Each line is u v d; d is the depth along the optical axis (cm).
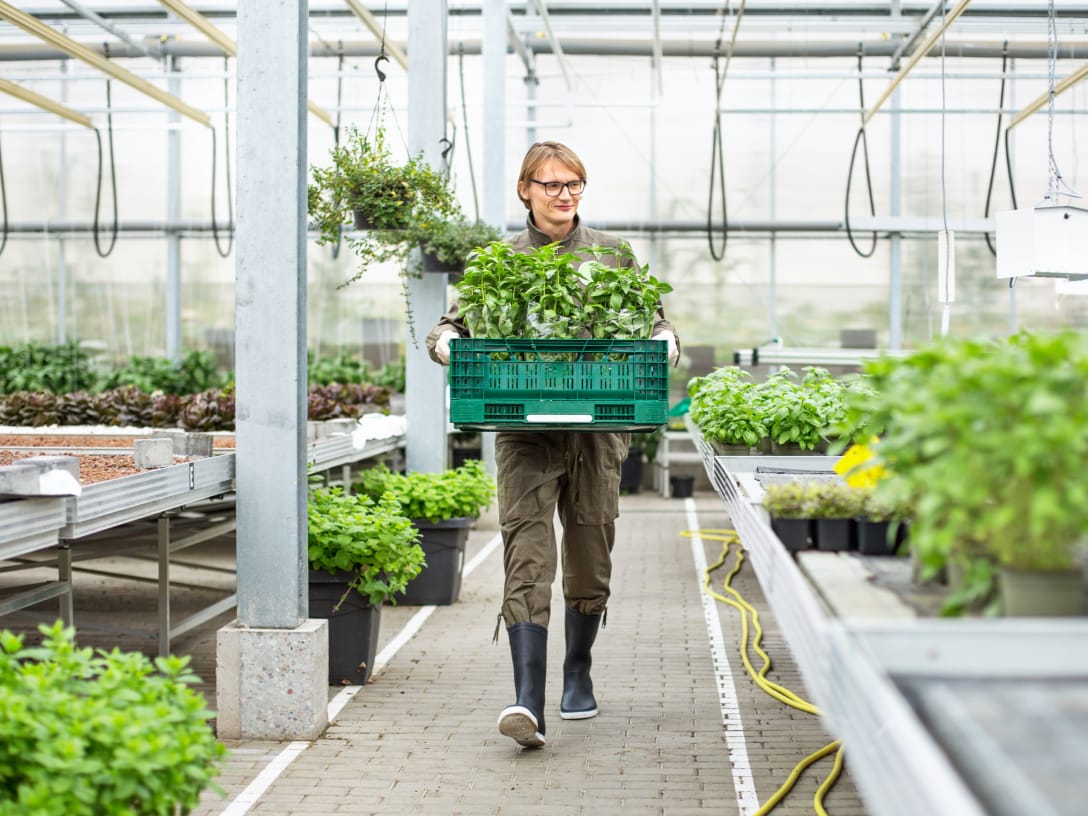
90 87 1311
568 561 378
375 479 610
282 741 372
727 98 1273
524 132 1304
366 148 655
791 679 452
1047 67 1177
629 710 407
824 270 1284
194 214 1352
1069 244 507
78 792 188
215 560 789
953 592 171
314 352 1373
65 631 229
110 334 1368
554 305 335
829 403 507
